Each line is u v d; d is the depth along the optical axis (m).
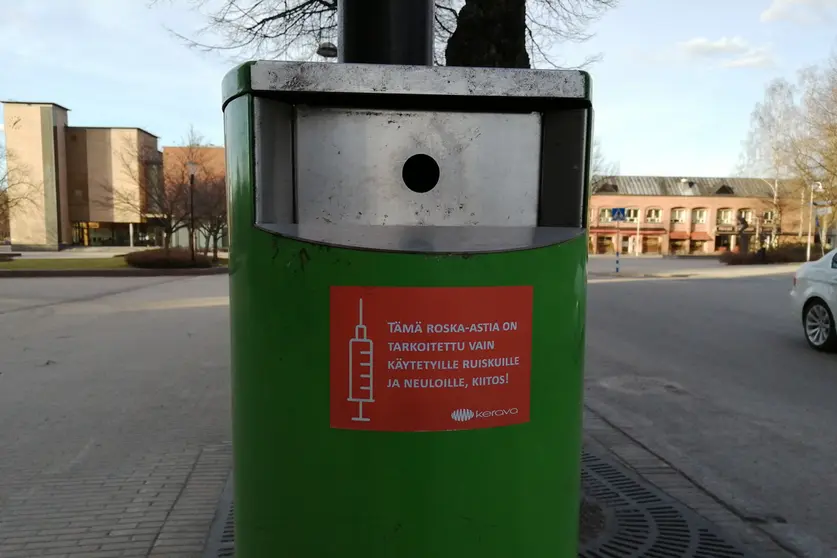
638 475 3.95
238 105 1.68
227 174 1.79
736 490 3.80
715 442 4.68
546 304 1.67
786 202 48.25
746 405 5.70
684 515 3.35
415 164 1.89
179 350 8.48
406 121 1.81
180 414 5.46
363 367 1.58
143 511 3.50
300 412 1.62
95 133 60.25
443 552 1.63
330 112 1.78
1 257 32.66
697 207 69.25
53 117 57.47
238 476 1.81
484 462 1.64
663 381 6.60
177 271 25.14
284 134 1.76
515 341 1.64
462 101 1.78
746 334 9.63
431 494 1.62
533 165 1.88
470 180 1.85
